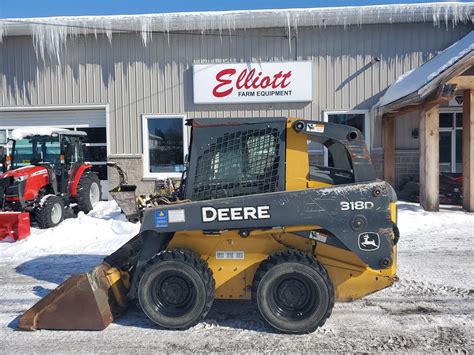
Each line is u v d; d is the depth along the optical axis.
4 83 13.78
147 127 13.51
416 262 6.30
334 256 4.17
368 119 13.04
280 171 4.05
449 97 9.24
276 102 13.09
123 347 3.76
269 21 12.76
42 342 3.88
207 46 13.16
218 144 4.16
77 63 13.55
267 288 3.90
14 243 8.01
